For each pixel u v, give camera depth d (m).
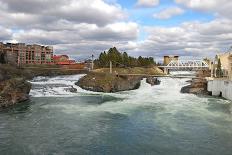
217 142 49.38
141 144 48.62
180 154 44.00
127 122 64.06
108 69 180.25
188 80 162.75
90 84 128.25
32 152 44.59
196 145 47.91
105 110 78.44
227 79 110.06
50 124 61.75
